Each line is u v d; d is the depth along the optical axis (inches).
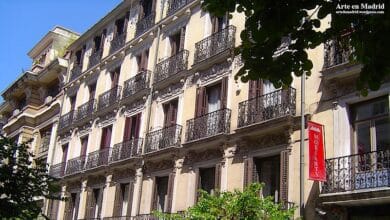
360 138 584.4
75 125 1285.7
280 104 666.2
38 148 1542.8
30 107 1609.3
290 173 633.0
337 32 255.0
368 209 543.8
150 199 891.4
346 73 594.9
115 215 977.5
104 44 1296.8
